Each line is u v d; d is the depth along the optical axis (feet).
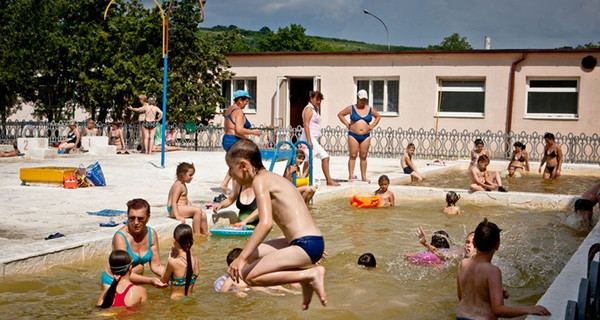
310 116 42.14
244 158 15.65
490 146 78.18
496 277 15.94
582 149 72.74
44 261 21.09
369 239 27.86
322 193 39.14
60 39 76.23
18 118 91.45
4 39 75.72
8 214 29.19
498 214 35.76
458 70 79.92
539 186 49.85
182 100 81.82
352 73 84.02
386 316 17.38
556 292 16.28
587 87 75.20
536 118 77.56
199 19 81.92
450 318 17.21
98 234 24.02
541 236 29.12
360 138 44.60
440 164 63.82
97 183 40.47
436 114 81.46
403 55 81.51
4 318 16.37
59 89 81.20
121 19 80.12
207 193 37.83
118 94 79.20
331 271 22.27
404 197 42.37
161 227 26.25
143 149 71.82
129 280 18.33
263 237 15.12
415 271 22.36
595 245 17.42
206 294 19.33
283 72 86.58
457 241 27.50
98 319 16.60
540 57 76.84
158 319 16.74
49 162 57.93
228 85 90.68
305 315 17.37
